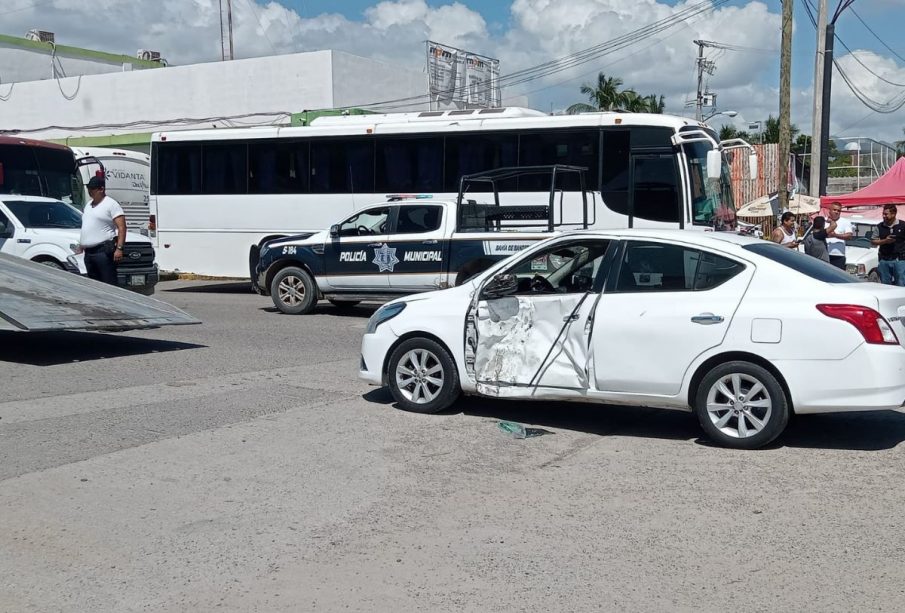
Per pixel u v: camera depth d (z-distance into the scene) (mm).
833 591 4645
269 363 11109
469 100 42062
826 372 6797
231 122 36125
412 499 6082
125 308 11898
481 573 4879
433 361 8406
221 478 6457
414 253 15266
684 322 7227
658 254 7496
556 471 6738
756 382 7070
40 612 4395
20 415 8148
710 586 4711
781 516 5746
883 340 6711
